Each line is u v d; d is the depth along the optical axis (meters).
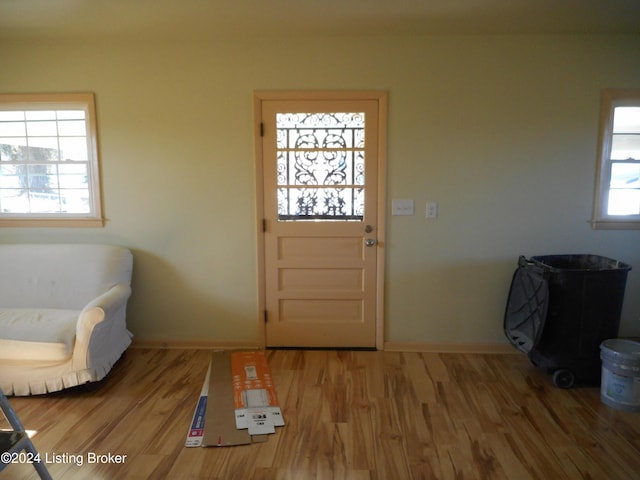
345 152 3.18
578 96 3.06
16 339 2.55
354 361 3.14
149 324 3.39
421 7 2.57
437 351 3.32
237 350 3.34
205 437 2.20
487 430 2.27
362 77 3.11
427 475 1.93
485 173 3.16
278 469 1.96
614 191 3.18
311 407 2.50
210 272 3.34
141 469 1.96
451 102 3.11
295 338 3.36
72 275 3.10
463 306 3.28
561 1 2.49
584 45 3.03
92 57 3.17
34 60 3.18
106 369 2.77
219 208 3.27
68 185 3.35
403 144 3.15
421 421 2.36
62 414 2.42
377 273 3.27
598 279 2.63
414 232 3.23
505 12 2.65
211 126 3.20
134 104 3.20
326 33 3.02
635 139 3.15
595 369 2.72
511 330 3.03
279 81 3.13
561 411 2.46
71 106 3.24
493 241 3.22
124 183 3.27
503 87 3.08
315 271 3.30
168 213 3.29
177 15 2.68
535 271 2.79
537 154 3.13
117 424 2.32
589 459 2.04
